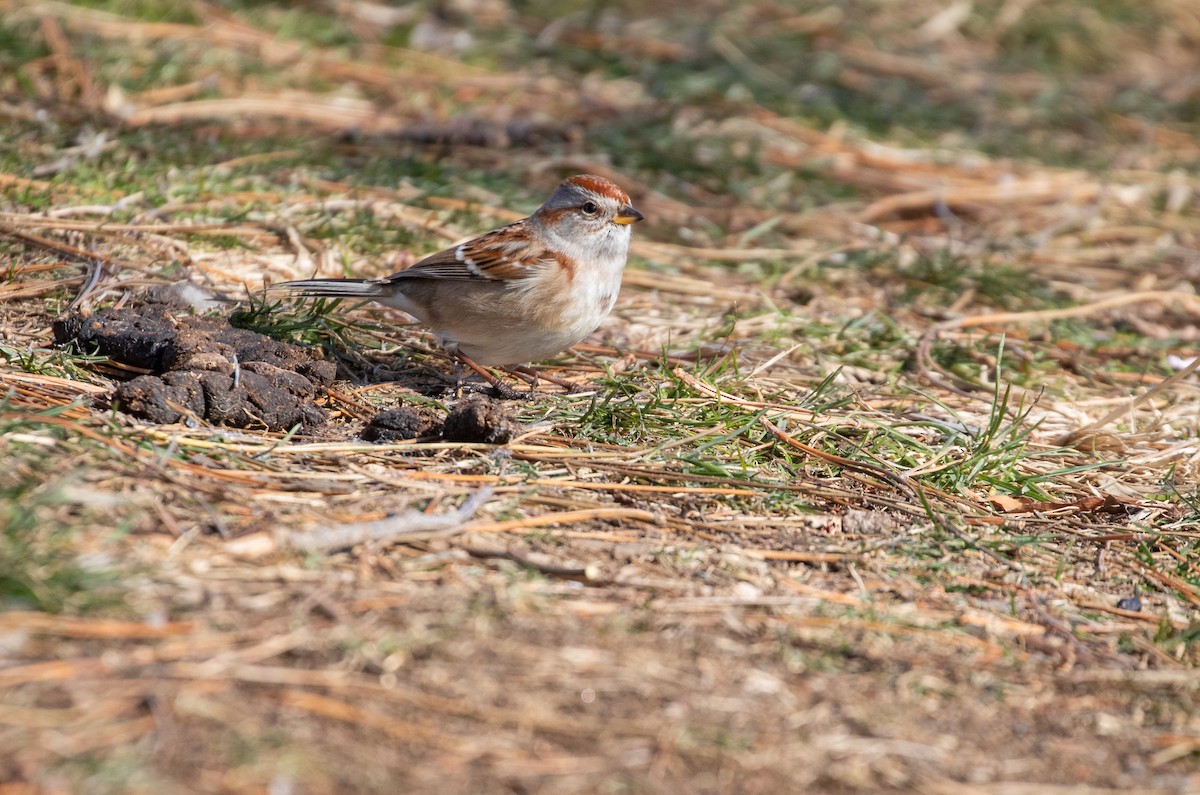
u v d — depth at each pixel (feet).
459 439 30.32
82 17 59.98
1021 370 41.27
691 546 26.99
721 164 56.80
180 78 57.11
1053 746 21.68
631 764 19.67
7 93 52.42
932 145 63.10
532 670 21.49
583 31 71.72
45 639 20.33
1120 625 26.32
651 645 22.81
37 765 17.76
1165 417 38.17
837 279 47.75
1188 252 53.88
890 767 20.40
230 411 29.89
